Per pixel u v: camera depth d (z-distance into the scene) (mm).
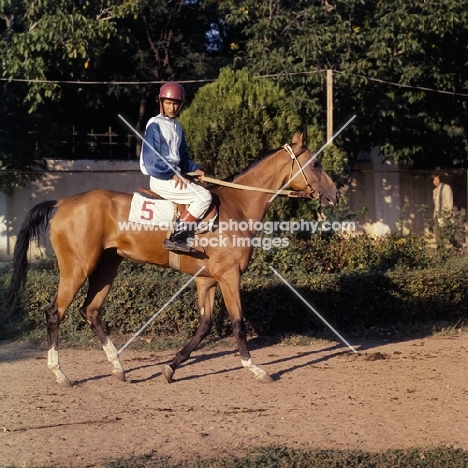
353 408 6703
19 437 5949
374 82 16188
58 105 17562
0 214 16484
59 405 6871
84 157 18734
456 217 14383
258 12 15852
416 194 19250
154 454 5539
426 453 5438
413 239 12633
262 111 10969
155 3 17578
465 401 6891
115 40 16344
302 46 15234
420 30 15508
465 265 11555
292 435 5984
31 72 15125
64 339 9508
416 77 16078
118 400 7047
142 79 18734
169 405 6867
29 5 15062
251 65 16172
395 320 10641
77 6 16094
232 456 5473
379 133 17391
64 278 7789
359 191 19141
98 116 19141
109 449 5668
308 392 7266
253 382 7691
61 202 7969
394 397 7043
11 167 15898
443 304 10844
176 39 19094
